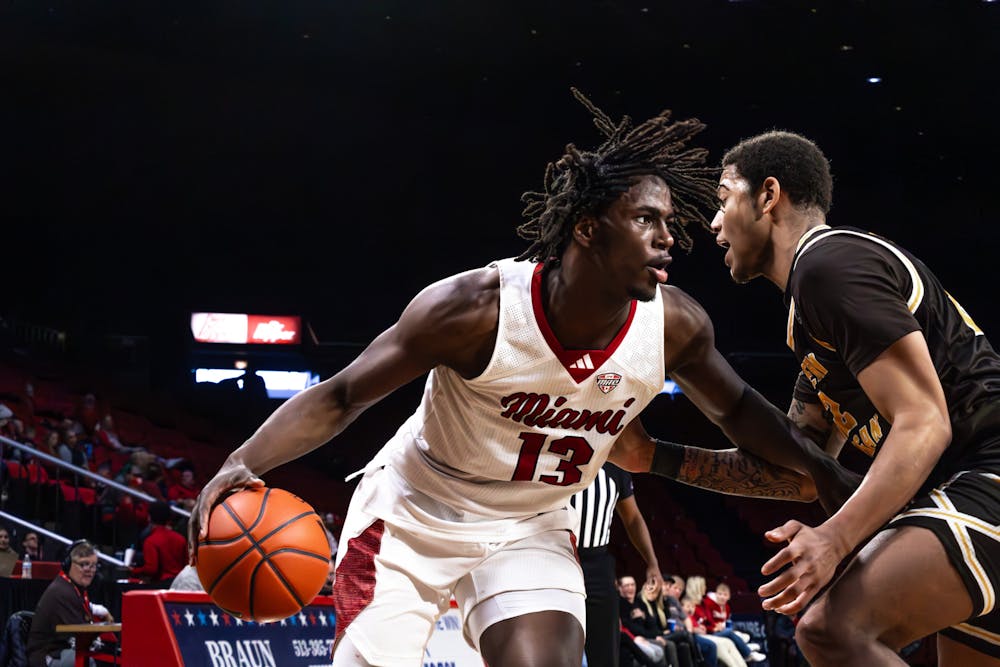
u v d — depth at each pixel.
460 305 2.51
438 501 2.78
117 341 17.59
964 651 2.54
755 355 18.30
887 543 2.25
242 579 2.55
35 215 17.02
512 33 15.79
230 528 2.56
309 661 4.54
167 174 17.39
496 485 2.74
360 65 16.73
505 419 2.61
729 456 3.02
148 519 10.00
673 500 18.12
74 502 9.57
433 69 16.73
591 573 4.24
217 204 17.70
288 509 2.63
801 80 15.98
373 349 2.61
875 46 15.00
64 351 17.25
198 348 18.31
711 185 2.57
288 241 18.17
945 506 2.25
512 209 18.22
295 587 2.58
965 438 2.38
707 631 10.55
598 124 2.54
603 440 2.70
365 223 18.20
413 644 2.75
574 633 2.61
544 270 2.54
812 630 2.25
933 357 2.40
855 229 2.48
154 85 16.75
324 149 17.77
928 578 2.19
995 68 15.00
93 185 17.12
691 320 2.70
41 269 17.25
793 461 2.85
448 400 2.68
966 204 17.19
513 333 2.51
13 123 16.56
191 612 4.10
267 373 18.83
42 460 9.85
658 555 15.62
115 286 17.67
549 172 2.63
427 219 18.22
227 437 17.30
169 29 16.02
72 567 6.38
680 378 2.86
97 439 12.71
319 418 2.62
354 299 18.62
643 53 15.93
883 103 16.11
